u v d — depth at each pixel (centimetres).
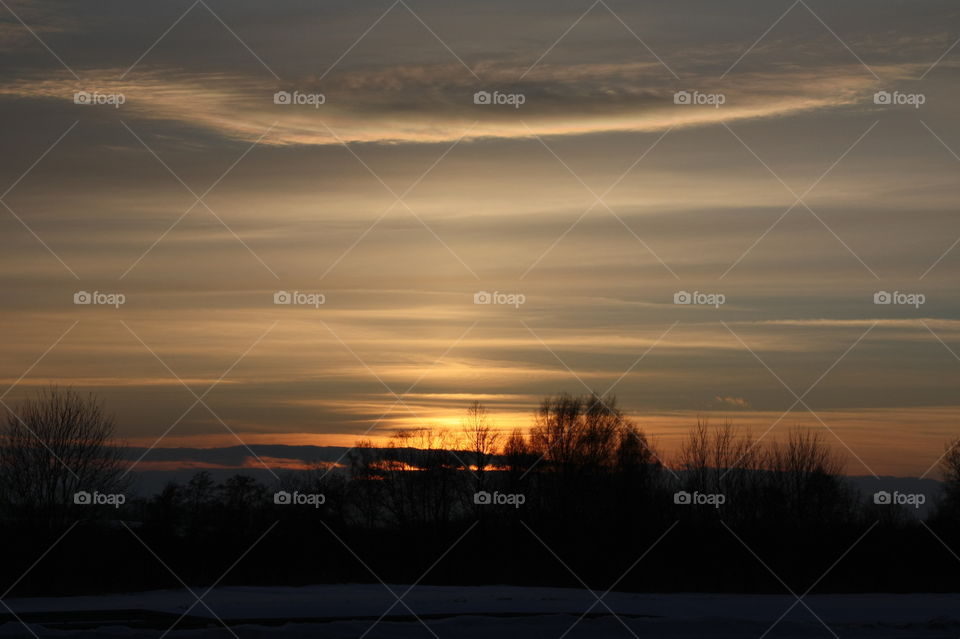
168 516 6062
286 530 6272
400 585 5381
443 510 7181
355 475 7319
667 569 5822
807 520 7000
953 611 4012
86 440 5591
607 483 6938
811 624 3195
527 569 5784
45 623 3072
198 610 3538
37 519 5316
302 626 2872
